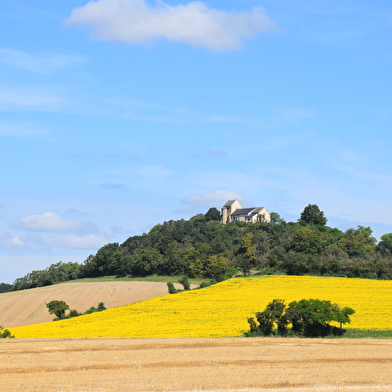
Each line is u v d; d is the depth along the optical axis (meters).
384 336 61.16
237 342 51.38
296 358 42.34
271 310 63.25
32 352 44.06
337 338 59.72
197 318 76.06
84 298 122.19
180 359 41.06
